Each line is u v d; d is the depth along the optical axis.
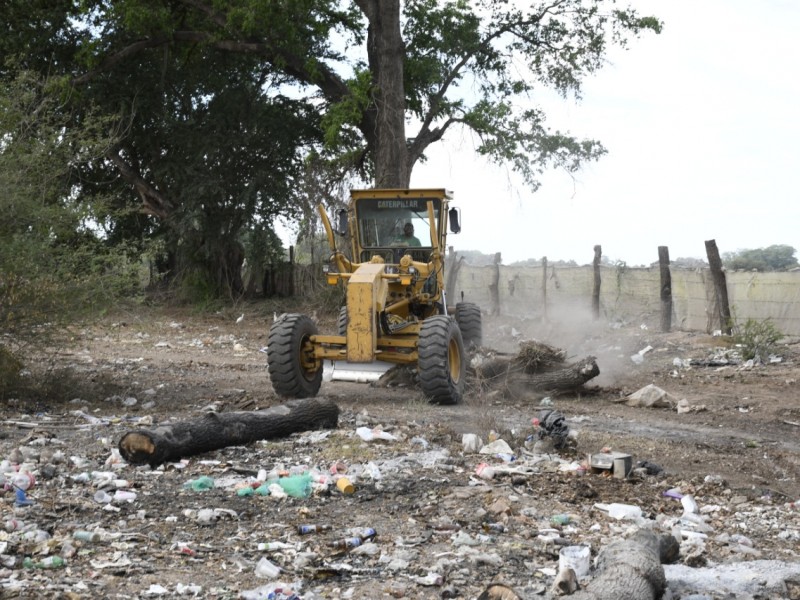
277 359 12.26
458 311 15.54
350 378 12.73
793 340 19.19
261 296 33.91
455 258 29.86
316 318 28.23
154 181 33.62
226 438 8.93
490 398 12.86
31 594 5.00
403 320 13.49
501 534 6.46
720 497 8.05
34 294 11.79
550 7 32.41
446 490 7.51
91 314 12.55
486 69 33.53
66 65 31.34
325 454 8.74
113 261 12.83
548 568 5.70
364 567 5.71
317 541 6.21
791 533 6.89
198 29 31.92
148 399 12.85
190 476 7.86
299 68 30.53
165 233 31.98
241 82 33.47
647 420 11.91
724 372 16.52
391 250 14.16
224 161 32.41
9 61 15.75
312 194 31.06
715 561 6.09
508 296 27.67
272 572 5.48
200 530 6.40
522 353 13.80
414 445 9.22
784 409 12.85
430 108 32.12
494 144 31.56
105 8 30.83
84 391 13.05
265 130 32.62
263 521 6.64
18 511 6.52
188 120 32.44
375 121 29.42
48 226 12.45
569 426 10.95
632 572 5.08
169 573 5.50
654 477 8.62
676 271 22.22
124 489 7.34
